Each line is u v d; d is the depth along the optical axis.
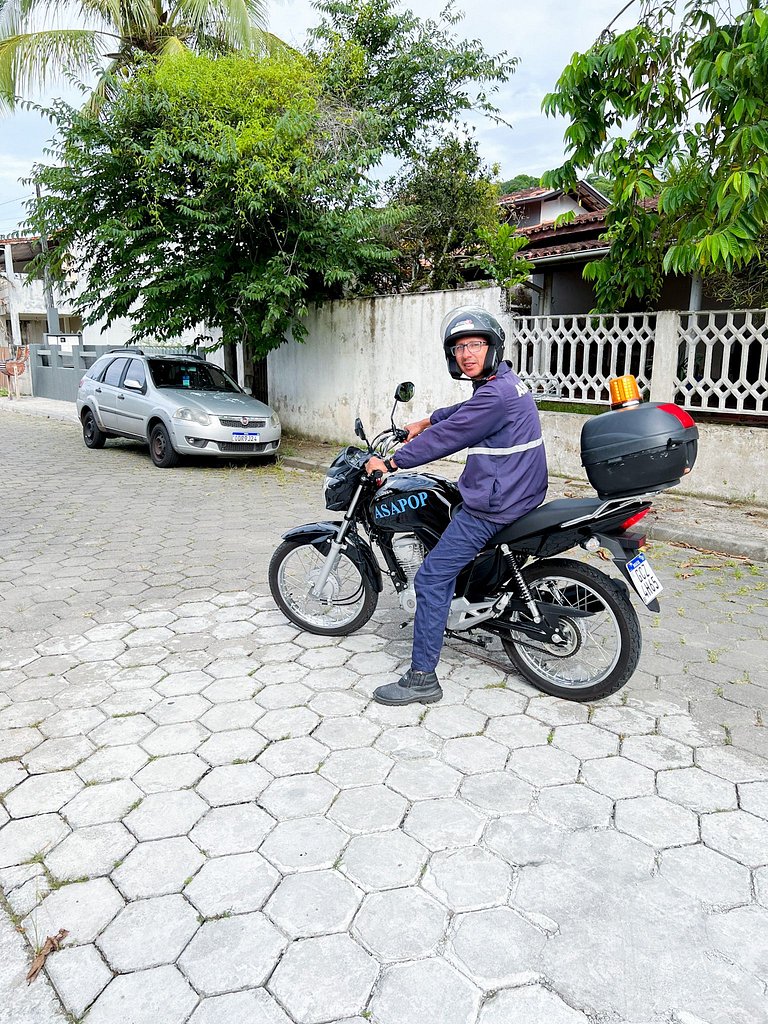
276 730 3.19
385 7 12.17
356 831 2.53
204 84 9.55
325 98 10.88
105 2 13.03
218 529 6.63
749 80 5.60
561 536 3.21
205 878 2.31
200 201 9.20
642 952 2.02
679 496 7.27
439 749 3.04
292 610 4.30
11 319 25.17
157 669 3.79
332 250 10.17
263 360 12.38
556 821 2.58
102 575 5.31
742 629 4.31
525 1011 1.84
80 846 2.46
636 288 7.55
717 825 2.55
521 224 17.22
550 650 3.40
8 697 3.49
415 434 3.80
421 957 2.00
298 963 1.99
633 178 6.49
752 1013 1.84
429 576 3.28
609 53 6.34
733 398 7.69
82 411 11.64
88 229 10.24
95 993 1.91
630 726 3.22
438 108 12.69
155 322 10.25
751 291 8.28
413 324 9.85
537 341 8.56
